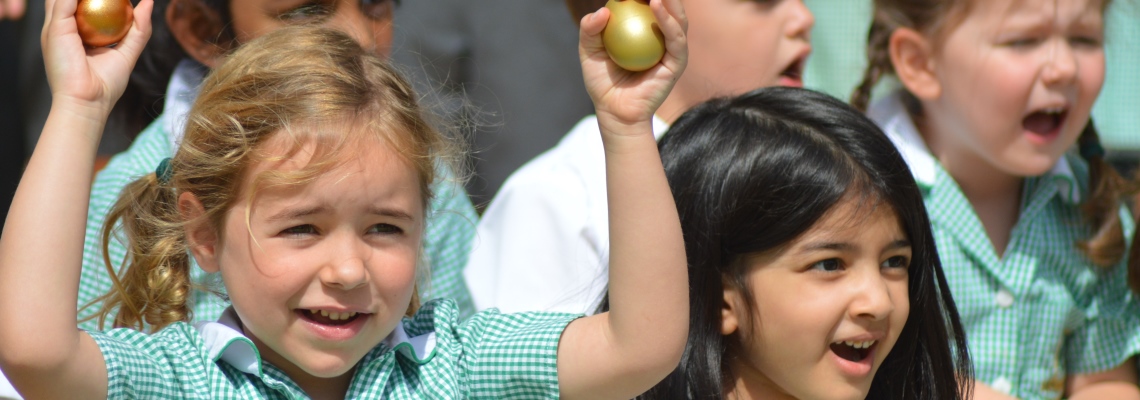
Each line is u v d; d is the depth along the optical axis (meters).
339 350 5.70
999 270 9.70
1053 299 9.80
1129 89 13.97
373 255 5.70
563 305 8.59
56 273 5.16
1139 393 10.09
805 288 6.82
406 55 13.19
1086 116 9.74
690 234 7.05
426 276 7.96
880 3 10.59
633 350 5.72
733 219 6.94
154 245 6.28
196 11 9.51
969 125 9.80
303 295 5.62
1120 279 10.05
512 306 9.03
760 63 10.00
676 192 7.20
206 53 9.58
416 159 5.98
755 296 6.92
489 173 13.66
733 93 8.66
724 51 9.97
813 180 6.82
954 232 9.73
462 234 9.80
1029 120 9.70
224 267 5.82
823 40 13.98
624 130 5.66
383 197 5.71
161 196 6.30
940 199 9.77
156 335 5.95
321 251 5.62
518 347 6.14
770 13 9.98
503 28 13.62
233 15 9.39
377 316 5.72
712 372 6.89
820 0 14.07
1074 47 9.64
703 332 6.95
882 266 7.02
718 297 6.96
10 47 13.62
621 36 5.55
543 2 13.70
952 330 7.67
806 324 6.80
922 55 10.13
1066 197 10.03
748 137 7.11
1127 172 13.87
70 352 5.22
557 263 9.05
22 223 5.16
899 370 7.41
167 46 10.54
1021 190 10.12
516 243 9.23
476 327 6.43
